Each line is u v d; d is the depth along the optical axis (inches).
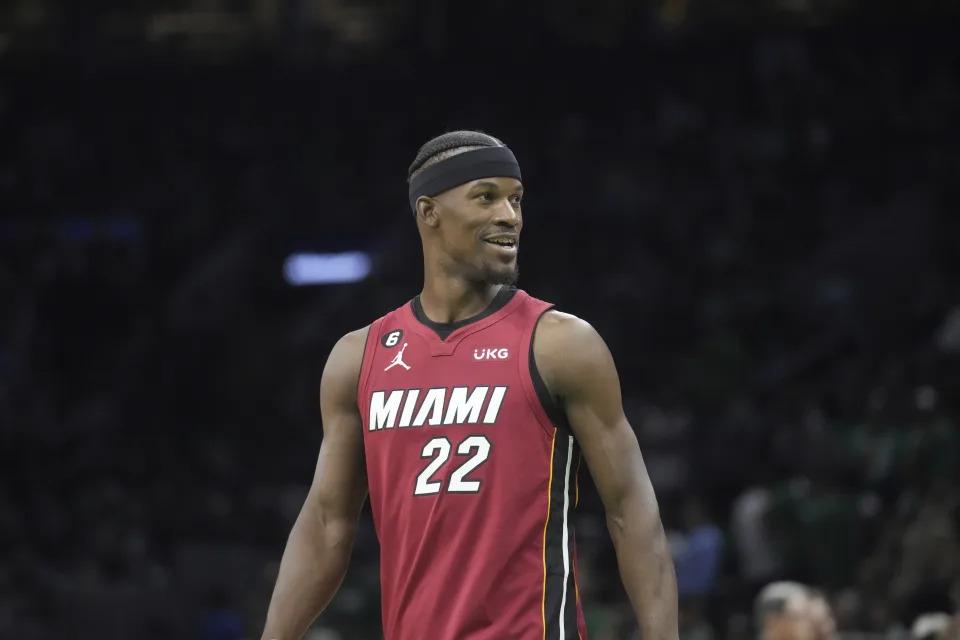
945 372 1942.7
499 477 405.1
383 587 423.8
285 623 443.2
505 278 422.6
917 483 1546.5
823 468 1748.3
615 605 1654.8
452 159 424.5
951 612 1316.4
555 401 412.5
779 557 1521.9
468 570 402.9
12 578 1948.8
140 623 1952.5
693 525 1610.5
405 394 421.7
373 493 428.8
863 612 1375.5
